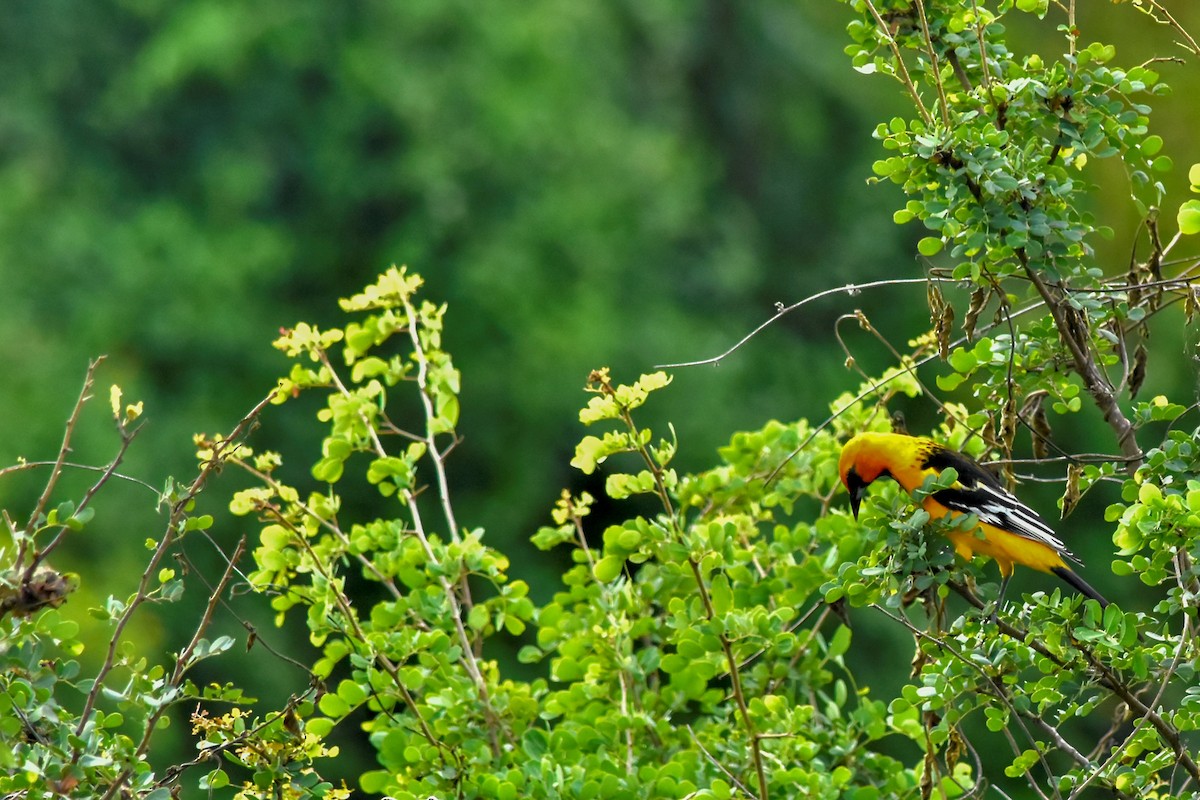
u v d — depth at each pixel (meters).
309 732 6.39
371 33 22.45
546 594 20.81
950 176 5.95
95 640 15.32
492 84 22.47
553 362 21.50
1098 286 6.66
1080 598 6.11
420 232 21.75
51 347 20.11
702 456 22.20
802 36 27.86
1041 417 7.07
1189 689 5.89
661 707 7.85
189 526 5.83
